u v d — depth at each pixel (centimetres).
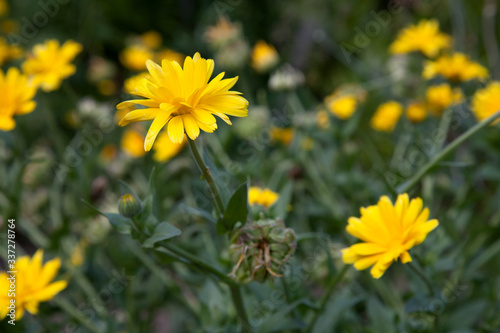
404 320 49
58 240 54
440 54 71
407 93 69
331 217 57
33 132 84
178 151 56
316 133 60
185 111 37
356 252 40
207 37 66
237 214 39
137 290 58
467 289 57
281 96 87
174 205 61
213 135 59
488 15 75
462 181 63
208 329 47
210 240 55
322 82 98
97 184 60
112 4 102
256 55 66
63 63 55
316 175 59
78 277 55
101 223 54
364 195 57
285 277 44
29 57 57
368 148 66
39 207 61
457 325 50
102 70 83
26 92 47
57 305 53
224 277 40
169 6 107
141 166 63
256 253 39
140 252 53
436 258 49
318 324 48
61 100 89
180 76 37
